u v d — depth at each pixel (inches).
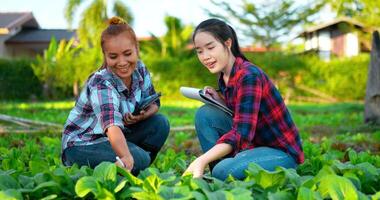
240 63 144.3
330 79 1009.5
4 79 1056.2
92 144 149.8
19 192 109.0
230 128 153.8
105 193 108.9
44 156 223.0
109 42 142.6
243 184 113.8
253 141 148.0
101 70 150.5
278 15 1095.0
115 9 1179.9
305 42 1315.2
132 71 147.5
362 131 426.9
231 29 146.9
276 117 144.9
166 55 1159.0
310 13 1111.6
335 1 1152.2
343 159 210.1
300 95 1012.5
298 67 900.6
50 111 698.2
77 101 152.7
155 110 158.9
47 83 1056.2
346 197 105.7
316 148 201.6
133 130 162.7
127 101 151.0
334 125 487.5
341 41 1279.5
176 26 1201.4
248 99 138.8
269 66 883.4
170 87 1024.9
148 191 110.3
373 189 128.3
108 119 138.9
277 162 140.6
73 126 152.3
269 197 105.5
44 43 1425.9
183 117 609.3
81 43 1212.5
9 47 1418.6
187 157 235.0
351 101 1005.2
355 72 1011.9
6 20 1398.9
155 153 169.0
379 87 469.1
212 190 112.7
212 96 153.7
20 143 308.5
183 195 103.6
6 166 159.3
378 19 1085.8
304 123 518.3
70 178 119.8
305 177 122.1
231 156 149.6
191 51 1194.6
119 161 134.5
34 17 1444.4
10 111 704.4
